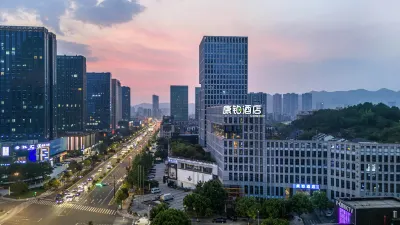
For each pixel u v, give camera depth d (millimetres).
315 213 194750
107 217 185625
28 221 177750
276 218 155125
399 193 192125
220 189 190625
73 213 193500
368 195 194250
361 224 124938
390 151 193375
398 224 124125
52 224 172750
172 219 142375
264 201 179000
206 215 177250
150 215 168250
